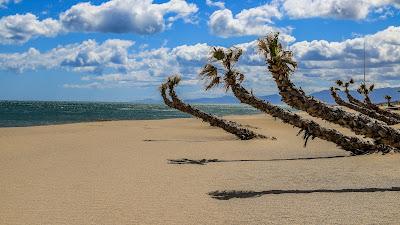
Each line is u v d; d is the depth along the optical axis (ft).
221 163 53.01
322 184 37.24
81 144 78.02
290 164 51.08
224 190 35.55
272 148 71.41
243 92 69.92
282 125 138.51
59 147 72.64
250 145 76.48
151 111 418.92
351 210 27.55
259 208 28.86
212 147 73.36
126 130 116.47
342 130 107.96
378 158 50.96
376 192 32.96
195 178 41.75
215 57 73.36
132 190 35.81
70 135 99.35
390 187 34.68
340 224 24.54
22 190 35.99
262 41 42.80
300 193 33.55
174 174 44.16
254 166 49.90
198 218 26.78
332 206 28.78
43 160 55.57
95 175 43.50
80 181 40.06
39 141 83.71
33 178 41.81
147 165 51.01
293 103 42.16
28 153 63.77
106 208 29.60
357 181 38.01
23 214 28.22
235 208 29.09
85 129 121.29
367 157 52.34
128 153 63.87
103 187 37.14
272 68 42.11
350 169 45.09
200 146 75.10
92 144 78.13
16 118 238.07
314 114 41.98
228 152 65.77
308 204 29.60
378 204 28.94
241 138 91.09
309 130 54.24
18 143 79.51
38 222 26.35
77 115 291.79
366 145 54.34
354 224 24.45
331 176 41.24
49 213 28.40
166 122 157.89
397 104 307.99
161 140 87.25
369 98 153.99
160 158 58.03
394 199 30.32
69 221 26.53
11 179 41.24
